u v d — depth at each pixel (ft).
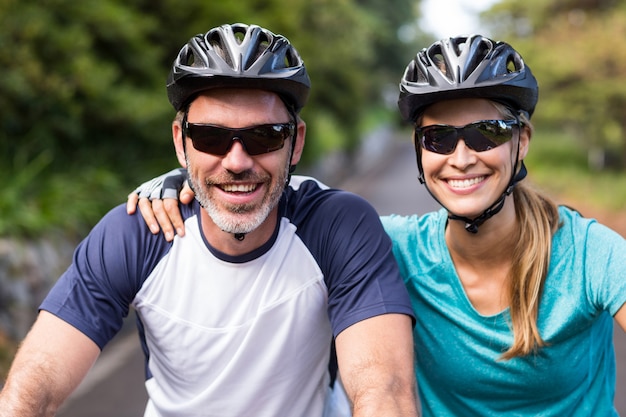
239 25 6.57
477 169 6.52
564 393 6.89
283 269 6.61
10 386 6.15
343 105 83.30
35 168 24.89
